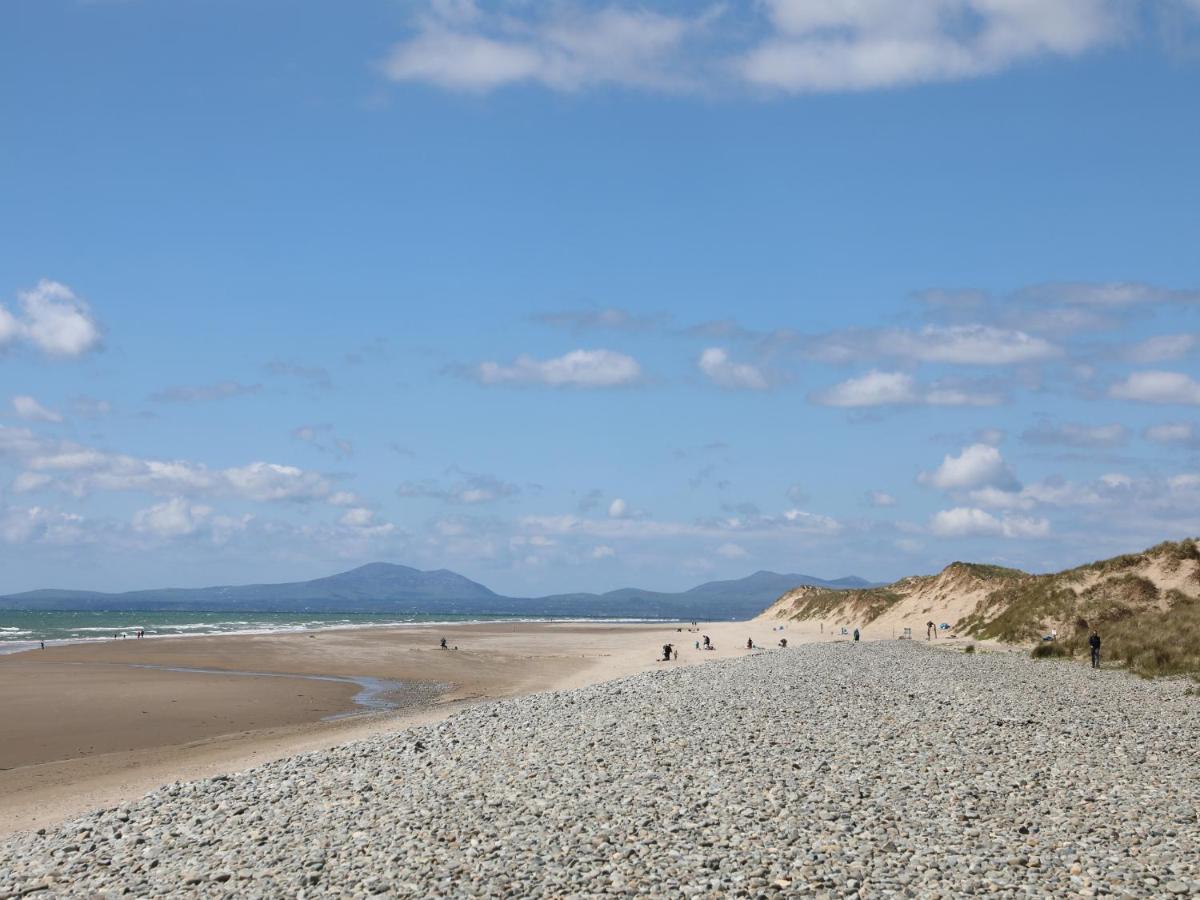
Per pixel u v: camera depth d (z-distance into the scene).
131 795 26.98
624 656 83.19
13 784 29.03
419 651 88.88
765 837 16.36
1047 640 58.53
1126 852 15.66
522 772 22.34
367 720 42.22
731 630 136.75
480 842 16.84
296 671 67.31
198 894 15.15
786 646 87.81
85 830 20.33
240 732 39.25
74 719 42.16
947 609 98.12
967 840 16.17
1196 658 43.34
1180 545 64.75
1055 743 24.75
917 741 24.91
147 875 16.42
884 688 36.34
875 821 17.28
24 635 130.25
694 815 17.92
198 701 48.22
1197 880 14.16
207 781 24.58
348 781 23.03
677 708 31.53
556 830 17.33
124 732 39.03
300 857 16.66
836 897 13.67
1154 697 34.41
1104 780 20.62
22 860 18.22
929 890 13.85
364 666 71.81
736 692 35.66
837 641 84.12
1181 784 20.33
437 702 49.91
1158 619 54.78
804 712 30.02
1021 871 14.60
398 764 24.81
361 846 17.03
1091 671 44.34
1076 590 65.75
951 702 32.09
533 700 38.34
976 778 20.67
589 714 31.61
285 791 22.39
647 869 14.96
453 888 14.52
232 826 19.42
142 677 59.72
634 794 19.66
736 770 21.56
